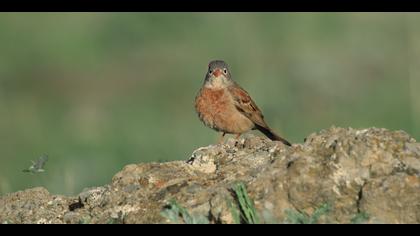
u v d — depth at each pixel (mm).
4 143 20047
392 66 23641
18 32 28422
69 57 26797
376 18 27312
